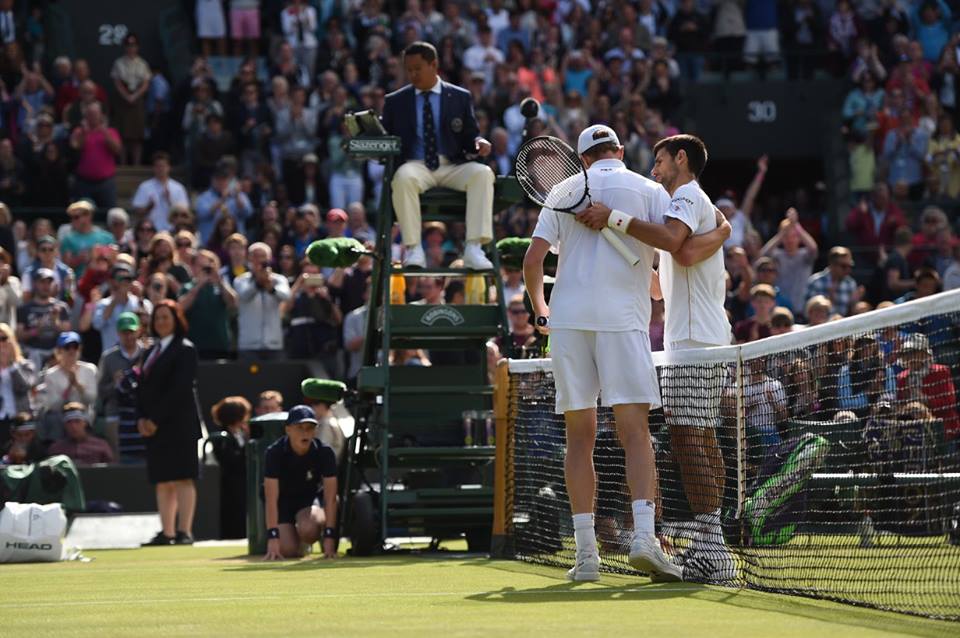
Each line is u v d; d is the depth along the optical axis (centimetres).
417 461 2383
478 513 2241
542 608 1255
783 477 1631
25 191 4678
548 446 1941
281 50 5031
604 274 1501
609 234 1503
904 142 5184
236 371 3703
